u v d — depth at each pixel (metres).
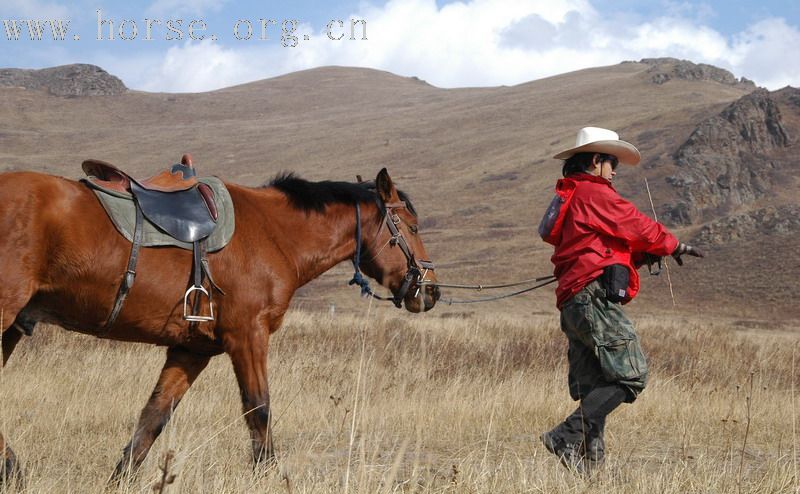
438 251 92.25
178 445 6.39
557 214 6.43
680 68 195.88
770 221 78.38
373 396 9.15
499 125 167.62
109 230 5.77
